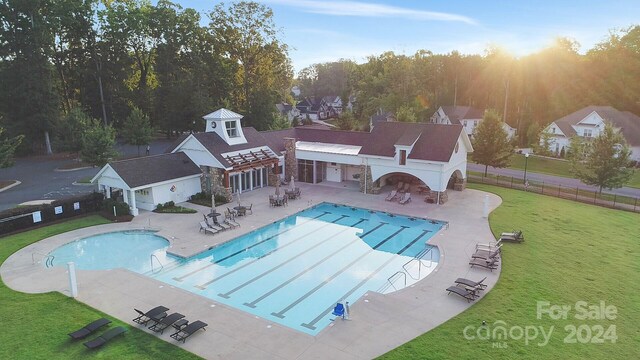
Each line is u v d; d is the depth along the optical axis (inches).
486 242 1020.5
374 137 1521.9
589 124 2573.8
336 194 1483.8
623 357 576.1
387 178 1626.5
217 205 1326.3
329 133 1788.9
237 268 915.4
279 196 1337.4
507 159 1750.7
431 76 3789.4
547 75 3307.1
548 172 2057.1
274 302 767.7
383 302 729.0
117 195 1289.4
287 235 1120.8
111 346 591.5
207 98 2491.4
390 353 577.6
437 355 572.4
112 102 2568.9
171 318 639.8
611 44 3267.7
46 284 790.5
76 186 1592.0
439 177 1348.4
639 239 1061.1
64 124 1925.4
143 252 988.6
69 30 2416.3
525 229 1116.5
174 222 1165.1
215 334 628.7
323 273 893.8
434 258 968.9
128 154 2260.1
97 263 925.2
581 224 1175.0
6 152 1561.3
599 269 872.3
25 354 570.3
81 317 670.5
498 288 779.4
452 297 746.2
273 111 2684.5
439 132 1430.9
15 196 1449.3
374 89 3176.7
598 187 1748.3
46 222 1143.0
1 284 788.6
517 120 3371.1
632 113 2928.2
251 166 1439.5
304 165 1647.4
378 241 1080.8
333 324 658.8
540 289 776.3
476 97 3944.4
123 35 2532.0
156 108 2659.9
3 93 2058.3
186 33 2637.8
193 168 1393.9
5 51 2018.9
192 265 925.2
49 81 2133.4
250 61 2765.7
